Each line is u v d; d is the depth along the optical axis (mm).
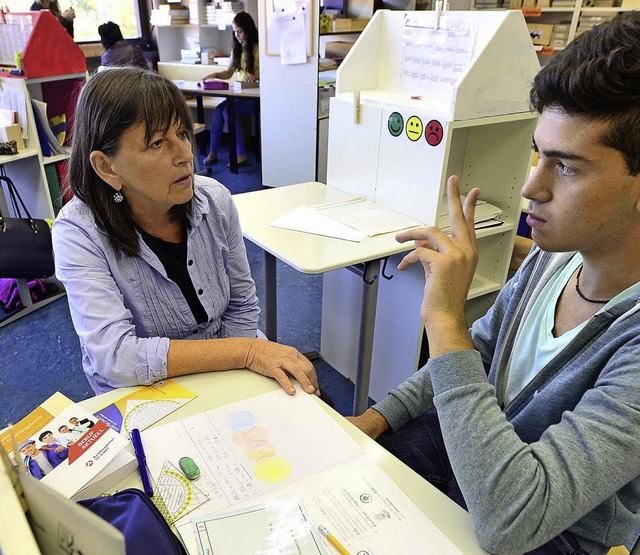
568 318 859
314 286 3088
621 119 600
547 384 822
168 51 5945
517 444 683
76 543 398
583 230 686
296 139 4238
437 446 1091
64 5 4977
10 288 2658
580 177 652
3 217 2514
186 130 1062
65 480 712
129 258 1133
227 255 1322
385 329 2047
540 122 679
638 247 720
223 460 786
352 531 676
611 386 673
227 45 5855
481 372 740
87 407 904
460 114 1566
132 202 1113
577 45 631
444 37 1722
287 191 2074
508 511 648
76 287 1054
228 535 660
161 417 878
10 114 2598
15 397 2105
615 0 3707
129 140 992
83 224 1079
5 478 395
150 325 1202
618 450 637
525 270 973
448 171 1992
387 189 1872
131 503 649
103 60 4258
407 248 1593
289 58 3967
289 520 684
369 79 2002
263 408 905
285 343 2541
